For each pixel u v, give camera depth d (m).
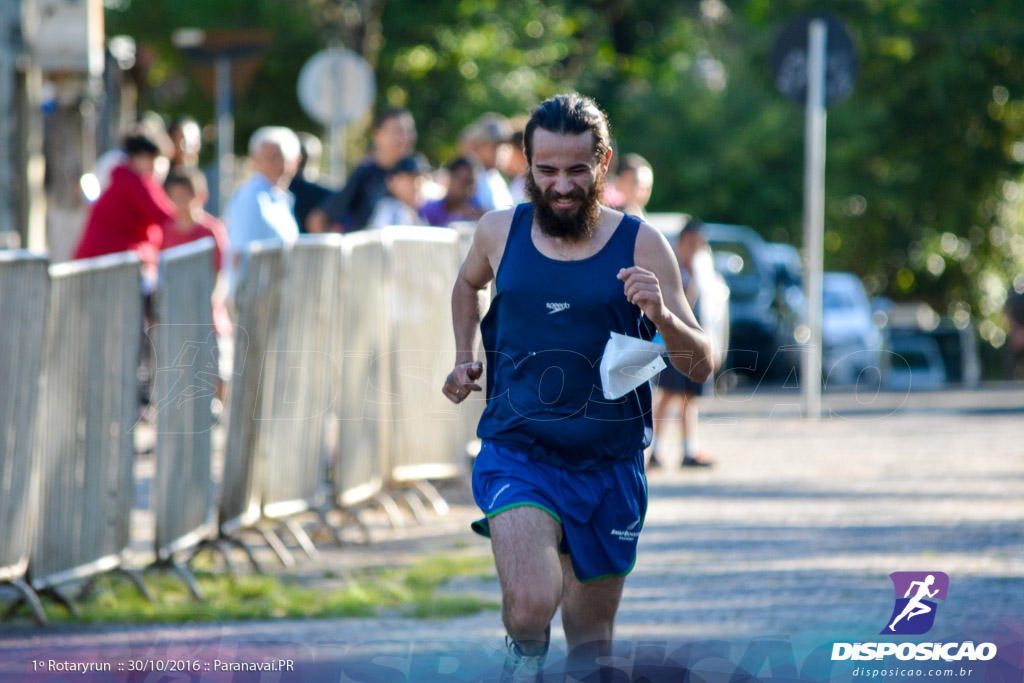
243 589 21.34
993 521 25.94
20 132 31.73
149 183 31.70
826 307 75.44
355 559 24.23
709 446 38.09
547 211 13.04
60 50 38.22
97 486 20.34
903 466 33.59
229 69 50.59
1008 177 113.19
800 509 27.77
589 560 13.44
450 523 27.58
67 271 19.20
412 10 87.81
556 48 92.19
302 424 24.86
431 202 33.09
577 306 13.10
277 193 30.91
